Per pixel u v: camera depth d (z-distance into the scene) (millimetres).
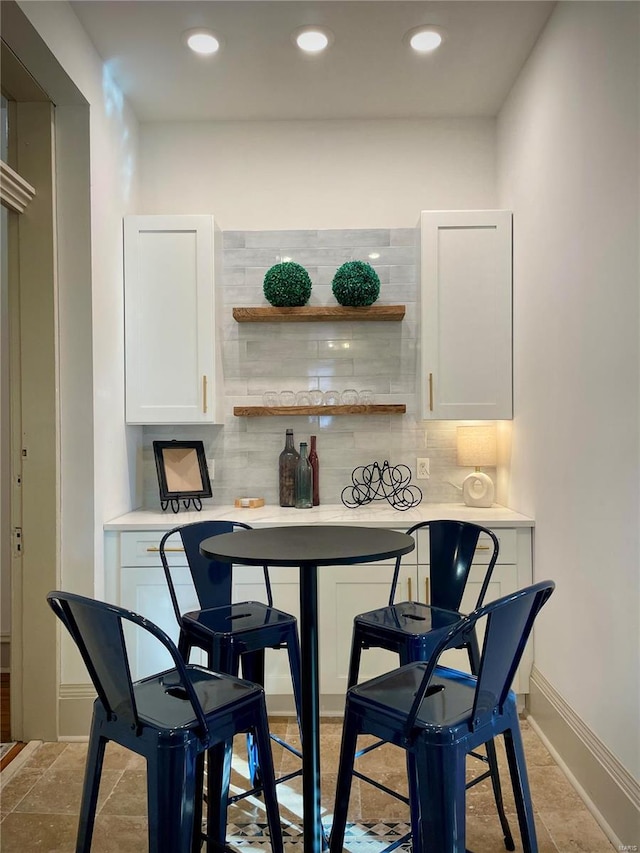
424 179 3719
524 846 1686
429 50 3031
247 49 3006
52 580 2881
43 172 2863
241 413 3535
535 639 3010
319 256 3697
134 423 3377
